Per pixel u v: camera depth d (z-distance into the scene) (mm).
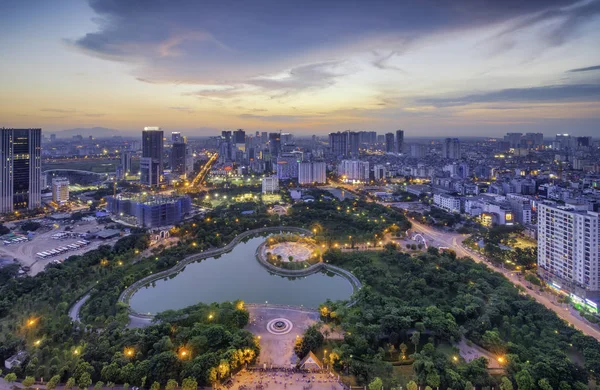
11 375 191000
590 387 190500
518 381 183250
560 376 187000
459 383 183500
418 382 188625
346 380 196875
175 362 195000
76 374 191125
